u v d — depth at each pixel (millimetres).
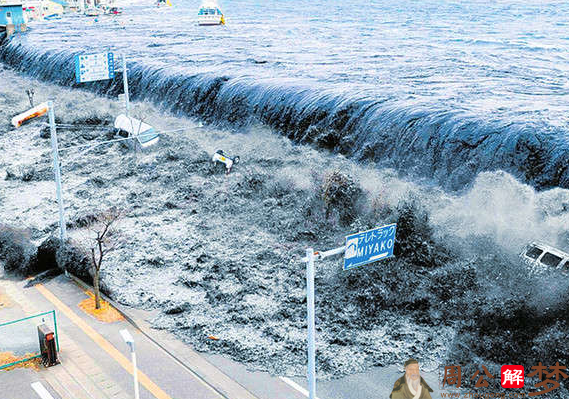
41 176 41250
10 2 98875
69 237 29844
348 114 43312
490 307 22391
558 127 35000
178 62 65312
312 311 15164
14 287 26594
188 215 34688
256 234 32031
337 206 32875
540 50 74500
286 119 46781
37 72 74562
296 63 64500
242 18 135375
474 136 35875
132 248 30422
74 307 24625
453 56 69188
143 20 133125
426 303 24062
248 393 18828
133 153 45094
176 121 53781
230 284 26594
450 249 27938
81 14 149750
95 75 41438
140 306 24797
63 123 53219
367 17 134500
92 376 19453
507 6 166125
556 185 32250
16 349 20797
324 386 19219
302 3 192875
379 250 15094
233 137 47906
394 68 60844
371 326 22984
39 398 18109
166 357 20922
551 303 21938
